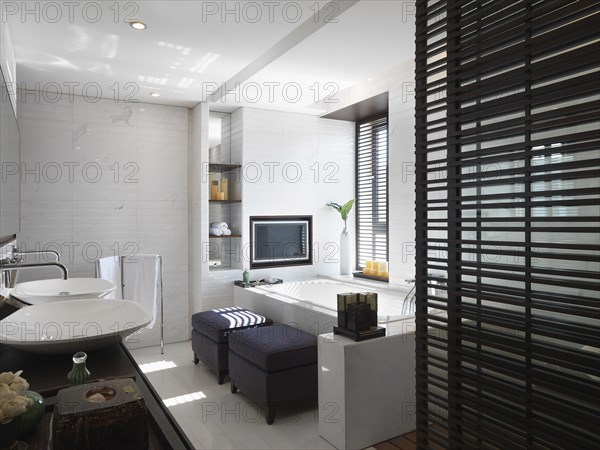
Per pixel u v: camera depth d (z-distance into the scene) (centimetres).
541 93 113
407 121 388
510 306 135
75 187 439
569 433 116
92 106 446
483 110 129
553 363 112
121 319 173
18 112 415
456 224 139
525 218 117
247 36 308
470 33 133
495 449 132
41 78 391
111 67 365
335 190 539
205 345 392
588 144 104
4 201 208
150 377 386
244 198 489
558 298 111
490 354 129
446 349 141
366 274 484
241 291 465
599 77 101
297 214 517
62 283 264
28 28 289
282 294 428
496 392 125
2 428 84
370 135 528
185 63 357
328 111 501
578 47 110
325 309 354
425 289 149
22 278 415
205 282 474
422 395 151
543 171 113
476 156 134
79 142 440
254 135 492
